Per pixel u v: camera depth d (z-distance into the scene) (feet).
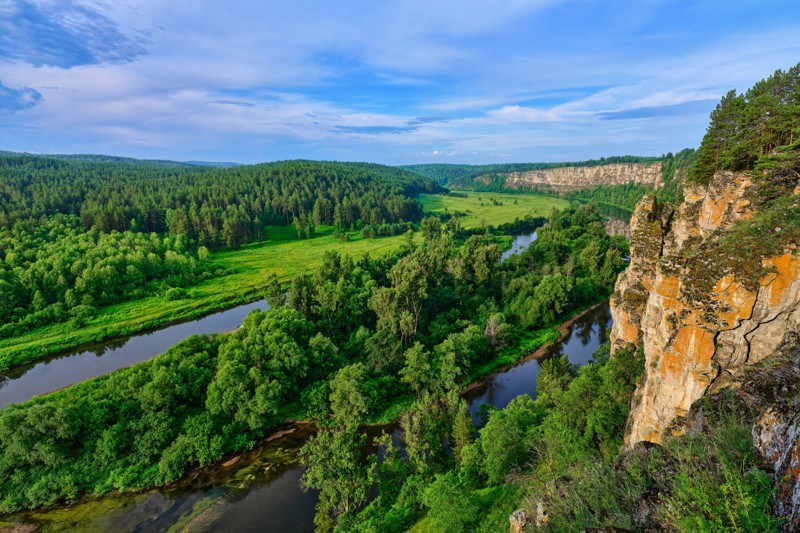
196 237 547.49
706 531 36.11
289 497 150.92
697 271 79.77
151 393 173.58
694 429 61.82
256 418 175.94
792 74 157.38
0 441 158.61
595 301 329.52
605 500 51.13
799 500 33.12
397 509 129.18
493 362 241.14
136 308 343.87
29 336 288.51
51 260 366.22
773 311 71.97
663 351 87.61
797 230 69.77
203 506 147.84
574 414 134.41
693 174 179.63
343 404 184.14
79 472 155.53
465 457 135.85
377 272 368.68
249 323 227.61
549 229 537.24
